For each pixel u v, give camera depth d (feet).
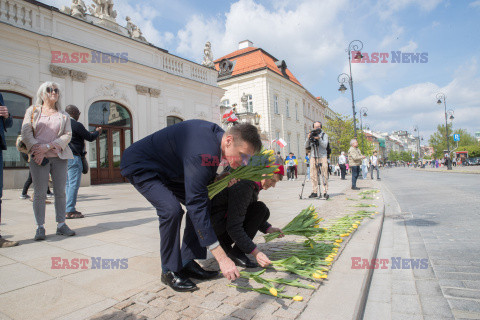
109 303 5.68
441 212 17.40
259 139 5.83
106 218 14.66
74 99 36.96
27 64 33.24
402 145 555.69
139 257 8.43
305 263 7.57
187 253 6.89
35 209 10.29
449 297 6.78
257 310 5.35
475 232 12.41
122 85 43.04
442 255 9.72
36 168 10.19
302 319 5.01
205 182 5.67
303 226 8.80
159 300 5.81
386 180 53.83
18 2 32.58
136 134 44.73
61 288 6.36
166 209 6.11
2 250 9.09
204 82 57.06
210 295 6.03
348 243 9.68
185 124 6.38
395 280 7.89
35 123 10.43
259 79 82.33
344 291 6.07
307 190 30.71
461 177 50.44
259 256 6.51
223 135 5.99
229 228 6.70
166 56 49.78
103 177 41.47
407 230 13.37
